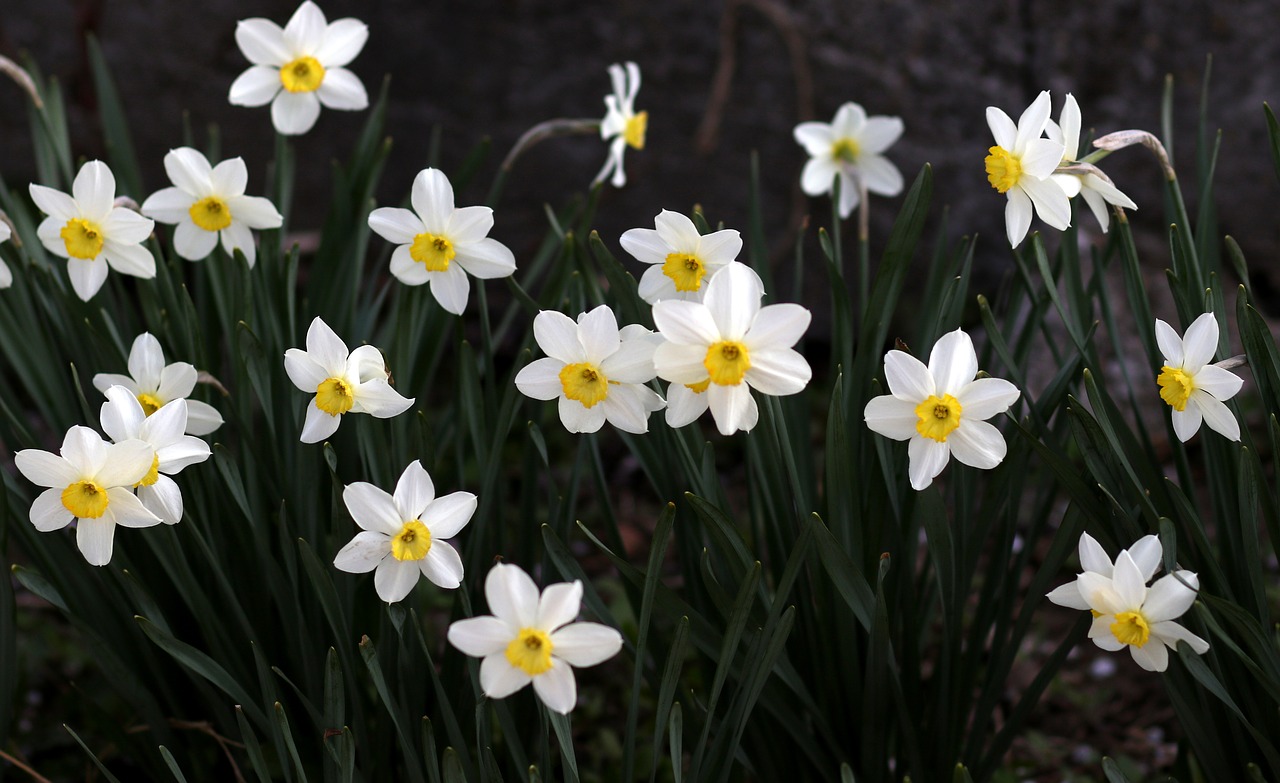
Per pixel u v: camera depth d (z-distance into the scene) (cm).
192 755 142
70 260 128
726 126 229
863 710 129
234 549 135
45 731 156
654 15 224
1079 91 219
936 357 117
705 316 113
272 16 230
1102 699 163
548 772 127
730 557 125
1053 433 131
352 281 142
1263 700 125
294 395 128
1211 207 131
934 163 225
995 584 132
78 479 117
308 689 131
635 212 238
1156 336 122
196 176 130
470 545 130
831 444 123
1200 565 126
